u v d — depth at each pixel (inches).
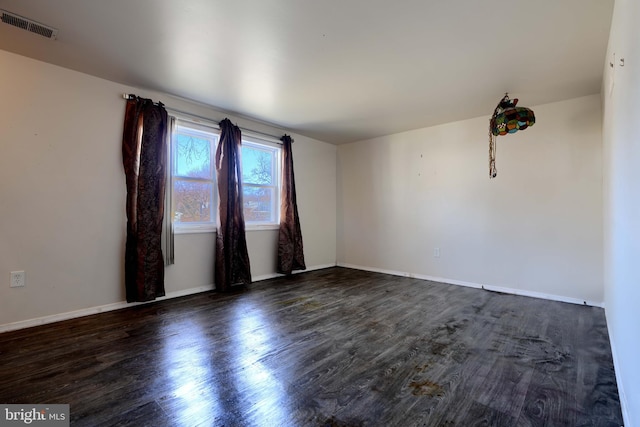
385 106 136.3
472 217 153.8
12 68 94.3
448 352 81.4
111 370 71.4
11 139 94.3
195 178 138.4
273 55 93.0
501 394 62.7
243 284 155.0
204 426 53.1
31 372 70.2
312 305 121.8
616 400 60.5
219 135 143.8
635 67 47.3
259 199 167.5
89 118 108.3
